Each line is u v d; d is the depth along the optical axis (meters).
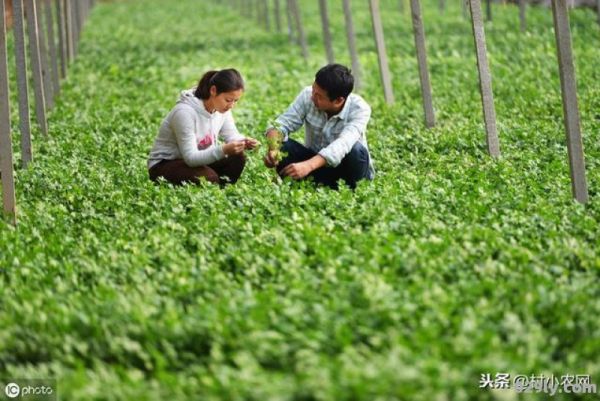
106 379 7.24
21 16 13.18
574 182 10.85
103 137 15.30
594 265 8.94
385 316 7.75
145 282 8.92
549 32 24.00
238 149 11.30
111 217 10.89
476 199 10.92
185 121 11.52
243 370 7.04
